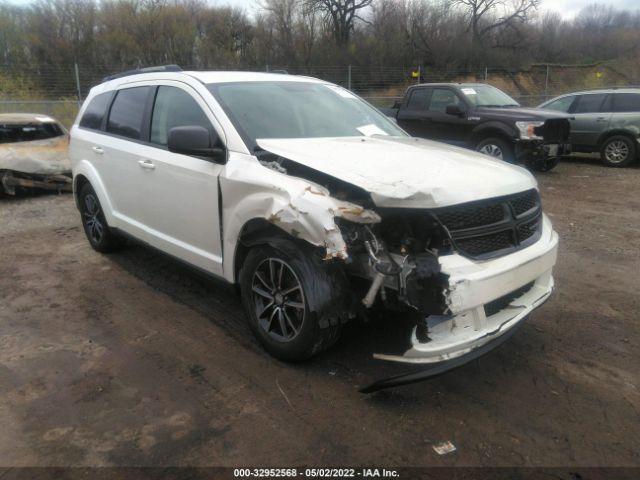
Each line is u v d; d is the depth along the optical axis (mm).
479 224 3014
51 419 2945
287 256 3158
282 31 32375
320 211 2863
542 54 41250
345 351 3621
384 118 4766
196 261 4051
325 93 4621
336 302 3031
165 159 4152
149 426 2887
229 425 2891
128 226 4895
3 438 2791
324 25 33469
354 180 2941
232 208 3541
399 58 33094
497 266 2936
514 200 3244
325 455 2668
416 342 2826
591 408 3043
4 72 25562
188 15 31078
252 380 3311
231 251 3613
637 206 8148
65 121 16359
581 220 7336
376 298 2934
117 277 5133
